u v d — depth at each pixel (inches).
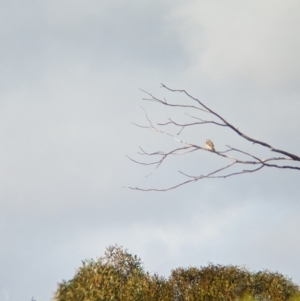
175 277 1827.0
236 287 1770.4
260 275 1829.5
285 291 1771.7
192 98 504.4
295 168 488.1
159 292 1744.6
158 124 507.5
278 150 490.0
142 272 1782.7
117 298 1633.9
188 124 502.3
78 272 1638.8
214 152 493.7
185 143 500.4
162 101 509.4
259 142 493.4
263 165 488.7
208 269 1862.7
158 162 510.3
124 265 1766.7
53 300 1558.8
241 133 494.3
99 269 1653.5
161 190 510.6
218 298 1766.7
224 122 498.3
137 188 520.1
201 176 500.7
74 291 1567.4
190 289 1793.8
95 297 1578.5
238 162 491.2
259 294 1781.5
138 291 1694.1
